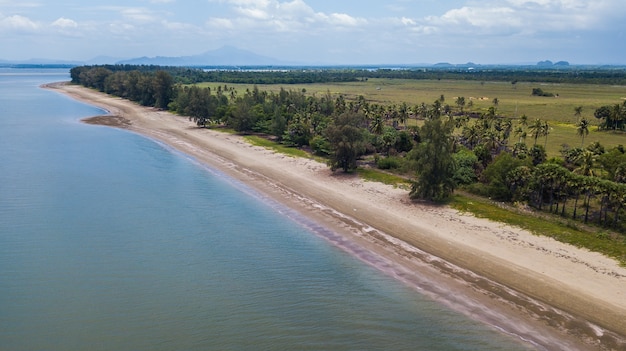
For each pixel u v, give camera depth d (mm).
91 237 61344
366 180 90625
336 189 85562
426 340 40375
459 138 123938
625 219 63219
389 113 154750
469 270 53188
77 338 39750
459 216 69938
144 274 51406
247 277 51406
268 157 113125
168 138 139125
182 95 192875
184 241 61031
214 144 129875
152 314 43562
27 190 81438
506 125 132000
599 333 41219
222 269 53219
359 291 48750
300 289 49000
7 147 119625
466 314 44531
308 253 58125
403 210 73250
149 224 66812
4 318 42344
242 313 44125
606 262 53438
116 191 82875
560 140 135375
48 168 98250
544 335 41156
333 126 96625
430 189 75688
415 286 49938
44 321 42031
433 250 58656
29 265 52688
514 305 45875
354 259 56500
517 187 76938
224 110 164750
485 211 70562
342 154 95188
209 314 43812
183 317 43219
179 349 38656
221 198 80375
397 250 59031
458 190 84062
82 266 52844
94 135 142125
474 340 40438
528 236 61469
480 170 90562
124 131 151125
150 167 102375
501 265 53812
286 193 83688
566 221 66562
